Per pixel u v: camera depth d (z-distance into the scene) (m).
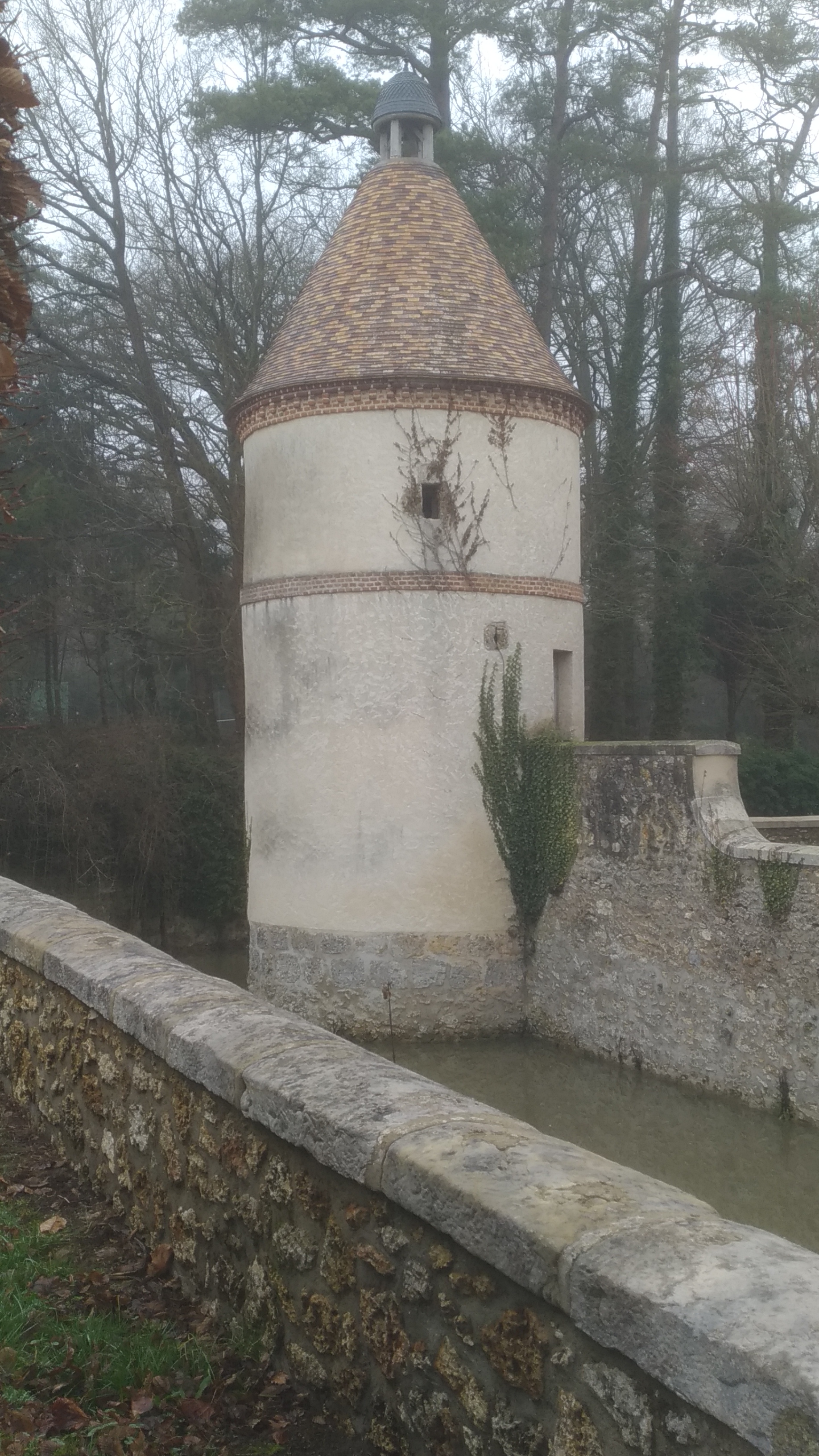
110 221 26.77
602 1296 2.23
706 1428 2.05
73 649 31.03
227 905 24.84
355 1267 3.14
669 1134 12.77
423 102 18.61
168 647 28.84
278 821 17.19
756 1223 10.43
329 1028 16.55
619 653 29.91
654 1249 2.27
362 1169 3.01
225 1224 3.85
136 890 24.45
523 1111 13.62
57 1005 5.63
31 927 6.29
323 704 16.69
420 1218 2.85
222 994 4.56
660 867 14.04
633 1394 2.22
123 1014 4.66
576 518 17.94
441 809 16.50
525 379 16.80
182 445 28.00
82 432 28.44
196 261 26.88
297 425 16.83
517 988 16.75
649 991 14.20
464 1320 2.71
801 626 26.25
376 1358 3.04
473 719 16.59
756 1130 12.30
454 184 26.77
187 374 27.61
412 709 16.47
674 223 29.39
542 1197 2.55
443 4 27.55
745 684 32.28
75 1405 3.18
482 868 16.61
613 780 14.90
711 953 13.20
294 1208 3.43
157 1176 4.39
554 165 29.64
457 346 16.67
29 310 4.80
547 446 17.19
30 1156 5.55
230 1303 3.80
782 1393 1.86
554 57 29.69
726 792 13.53
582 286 32.00
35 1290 3.96
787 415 24.70
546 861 16.12
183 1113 4.18
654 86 29.05
